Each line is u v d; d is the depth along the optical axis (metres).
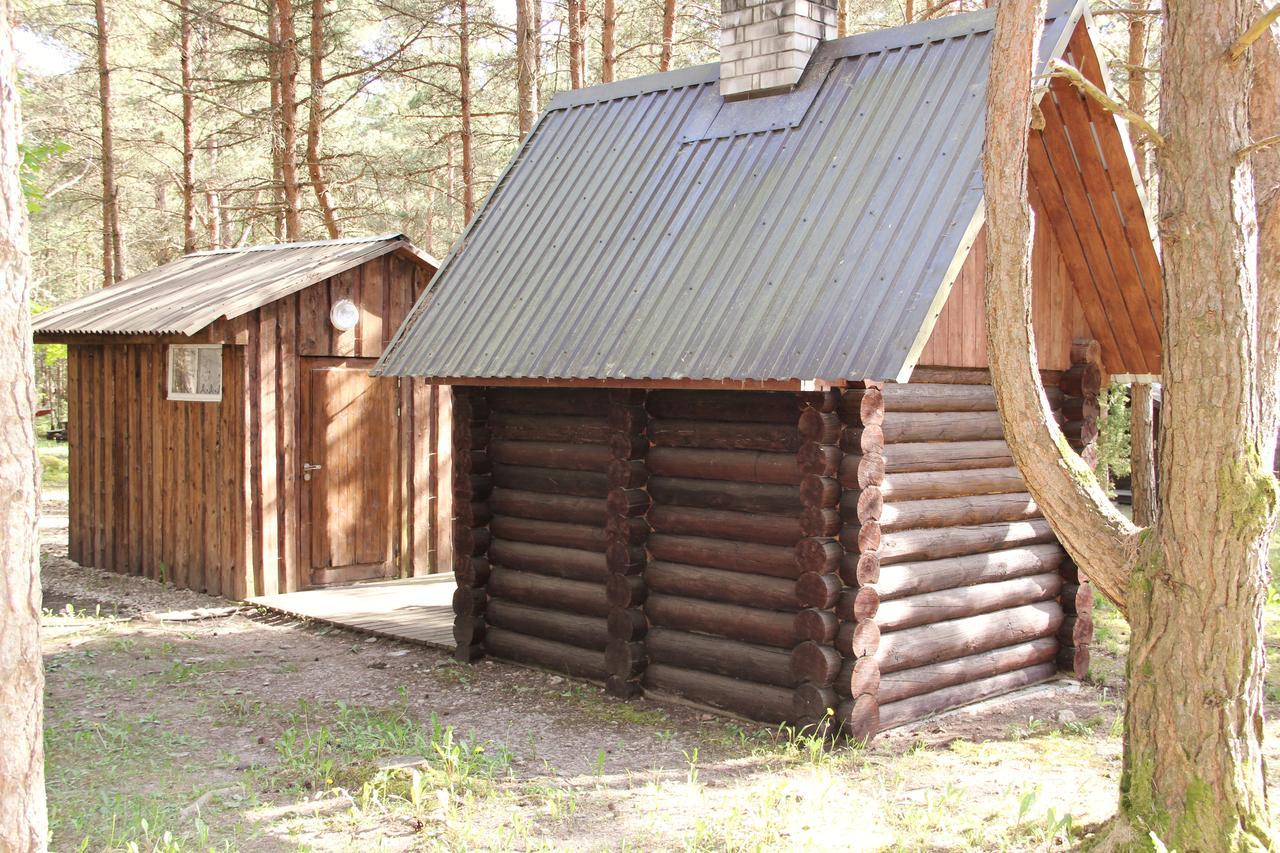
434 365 9.23
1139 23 12.77
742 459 7.92
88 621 11.50
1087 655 9.29
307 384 12.94
